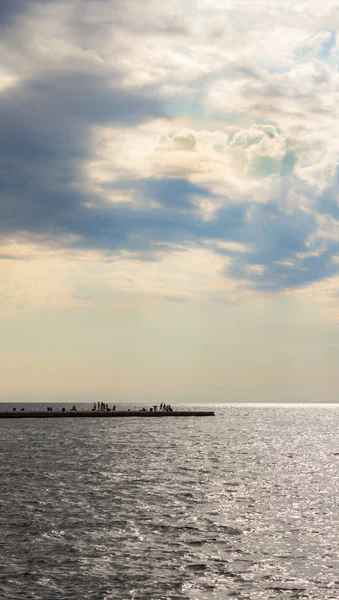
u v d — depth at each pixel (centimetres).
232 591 2834
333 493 5478
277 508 4722
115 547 3528
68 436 11906
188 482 6028
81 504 4753
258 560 3306
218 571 3114
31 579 2955
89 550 3459
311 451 9838
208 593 2805
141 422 17712
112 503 4822
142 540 3694
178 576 3031
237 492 5462
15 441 10594
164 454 8812
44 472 6562
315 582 2959
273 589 2864
